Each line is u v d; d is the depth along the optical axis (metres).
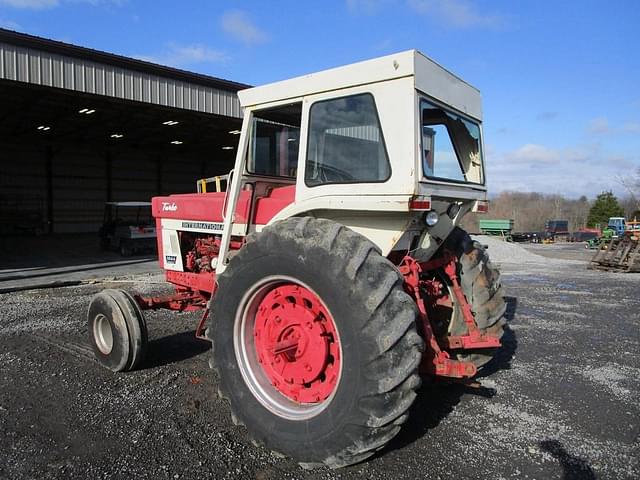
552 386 3.99
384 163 2.70
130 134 22.91
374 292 2.41
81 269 12.05
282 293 2.91
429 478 2.59
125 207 17.41
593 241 28.66
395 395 2.40
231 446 2.92
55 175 25.11
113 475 2.60
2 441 2.97
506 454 2.86
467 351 3.68
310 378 2.79
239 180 3.51
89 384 3.93
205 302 4.69
